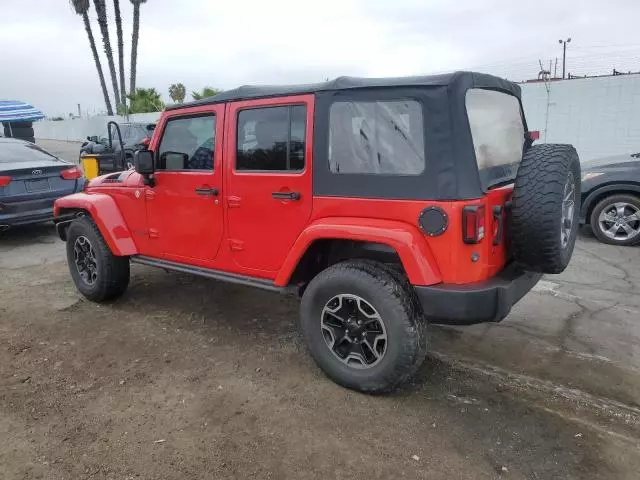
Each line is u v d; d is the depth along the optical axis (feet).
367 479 8.63
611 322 14.84
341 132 10.82
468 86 10.02
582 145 36.65
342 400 10.95
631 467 8.88
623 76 34.35
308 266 12.17
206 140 13.24
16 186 24.97
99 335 14.42
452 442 9.56
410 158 10.10
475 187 9.84
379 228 10.30
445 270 9.98
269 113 11.91
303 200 11.47
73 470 8.87
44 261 22.33
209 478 8.67
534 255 10.20
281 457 9.18
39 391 11.44
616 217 22.91
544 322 14.89
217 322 15.28
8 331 14.70
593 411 10.53
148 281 19.06
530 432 9.86
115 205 15.87
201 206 13.47
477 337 13.98
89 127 115.44
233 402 10.93
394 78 10.31
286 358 12.92
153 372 12.28
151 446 9.50
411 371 10.48
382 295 10.29
